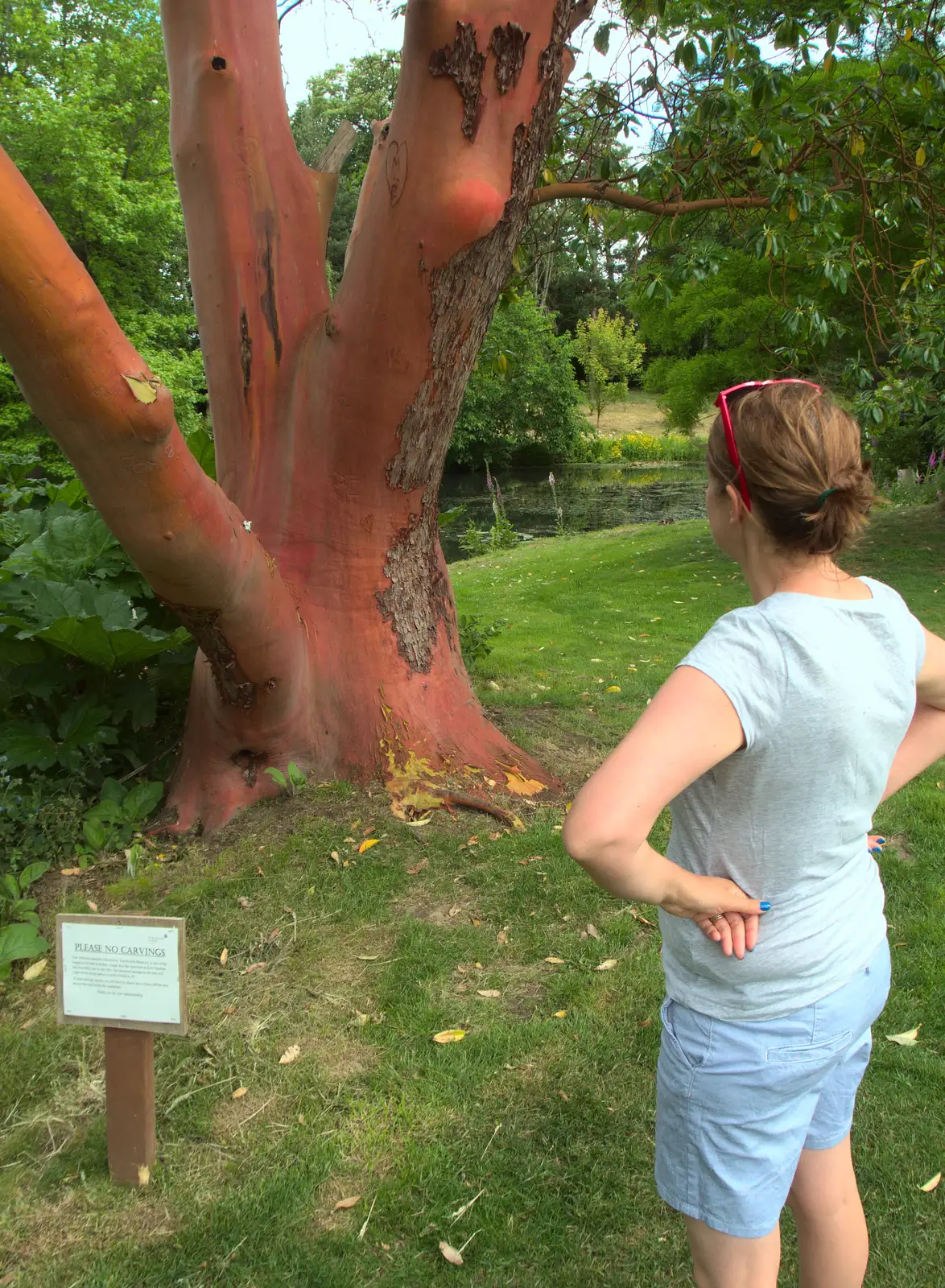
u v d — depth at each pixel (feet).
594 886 11.30
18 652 12.79
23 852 11.56
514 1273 6.39
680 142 15.90
